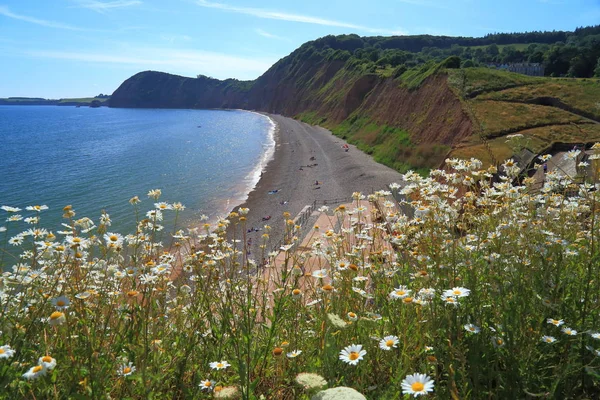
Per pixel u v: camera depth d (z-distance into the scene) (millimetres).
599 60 78750
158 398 2473
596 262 3283
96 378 2225
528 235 3494
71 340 2521
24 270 3350
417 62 117688
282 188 43250
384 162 51781
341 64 136875
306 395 2336
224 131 109375
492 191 4219
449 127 47094
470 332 2553
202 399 2564
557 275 2887
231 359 2678
